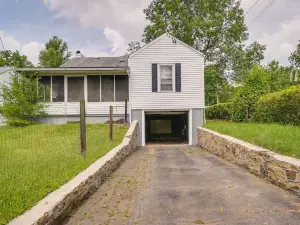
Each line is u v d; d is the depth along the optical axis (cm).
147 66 1474
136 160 847
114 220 344
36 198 322
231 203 399
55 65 3869
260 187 477
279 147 544
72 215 357
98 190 482
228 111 1753
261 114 1143
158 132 1886
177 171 653
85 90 1501
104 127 1291
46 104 1473
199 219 343
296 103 866
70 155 619
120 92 1505
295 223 323
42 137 1028
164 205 399
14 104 1365
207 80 2480
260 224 323
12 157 612
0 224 249
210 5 2534
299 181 413
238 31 2559
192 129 1488
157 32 2522
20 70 1414
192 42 2486
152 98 1475
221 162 769
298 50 1908
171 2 2534
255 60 2630
